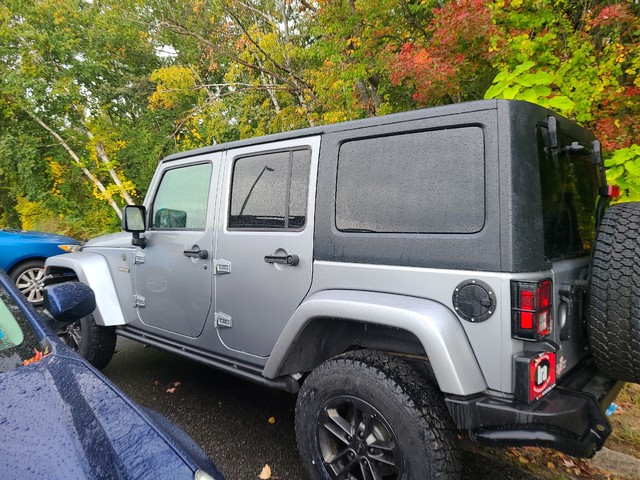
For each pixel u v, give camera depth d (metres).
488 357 1.88
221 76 15.71
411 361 2.27
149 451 1.32
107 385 1.62
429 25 5.85
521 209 1.87
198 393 3.86
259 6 12.35
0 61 13.64
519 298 1.81
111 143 14.65
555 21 4.75
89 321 3.96
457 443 2.01
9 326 1.89
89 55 14.86
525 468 2.80
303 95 11.07
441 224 2.05
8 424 1.29
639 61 4.18
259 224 2.86
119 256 3.96
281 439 3.10
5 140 13.82
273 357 2.55
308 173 2.62
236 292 2.95
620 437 3.10
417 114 2.18
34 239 6.81
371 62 7.27
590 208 2.70
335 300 2.25
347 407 2.28
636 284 1.93
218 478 1.53
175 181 3.58
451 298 1.98
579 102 4.19
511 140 1.89
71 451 1.22
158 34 14.98
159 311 3.59
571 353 2.20
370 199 2.32
